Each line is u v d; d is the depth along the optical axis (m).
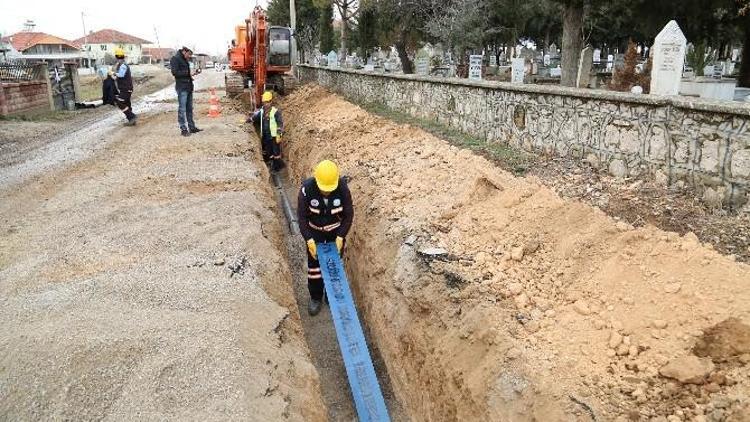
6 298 4.79
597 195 5.75
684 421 3.26
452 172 7.45
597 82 19.28
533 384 3.80
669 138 5.53
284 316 4.85
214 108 15.39
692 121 5.23
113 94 15.89
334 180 6.26
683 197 5.30
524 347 4.12
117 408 3.32
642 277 4.21
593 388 3.62
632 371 3.67
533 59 23.64
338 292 6.03
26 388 3.45
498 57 31.83
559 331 4.19
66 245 5.97
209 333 4.03
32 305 4.49
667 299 3.94
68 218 6.93
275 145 13.00
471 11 21.03
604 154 6.44
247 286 4.93
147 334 3.93
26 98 19.09
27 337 3.92
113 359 3.67
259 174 9.38
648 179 5.83
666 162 5.60
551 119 7.32
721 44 28.08
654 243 4.40
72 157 11.08
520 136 8.01
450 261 5.48
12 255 5.86
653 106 5.66
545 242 5.20
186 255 5.50
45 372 3.56
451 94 10.03
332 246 6.62
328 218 6.54
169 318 4.19
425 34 25.50
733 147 4.85
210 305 4.49
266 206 7.71
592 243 4.78
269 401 3.63
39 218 7.08
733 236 4.52
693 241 4.28
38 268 5.39
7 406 3.34
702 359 3.50
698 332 3.63
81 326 4.04
